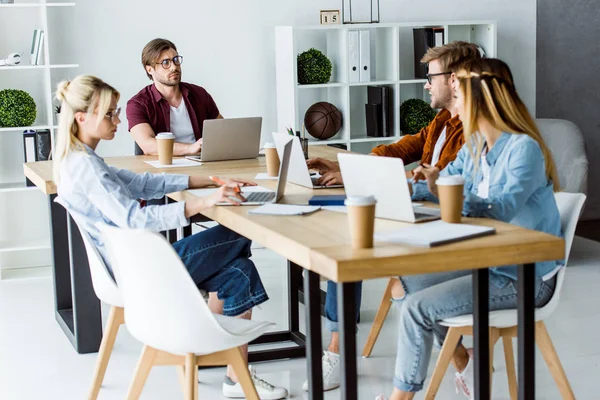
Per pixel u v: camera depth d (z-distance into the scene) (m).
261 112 6.02
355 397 2.22
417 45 6.08
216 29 5.85
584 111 6.92
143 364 2.69
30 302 4.87
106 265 3.12
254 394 2.68
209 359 2.64
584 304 4.52
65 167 3.02
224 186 2.93
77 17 5.57
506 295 2.67
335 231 2.42
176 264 2.43
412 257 2.13
